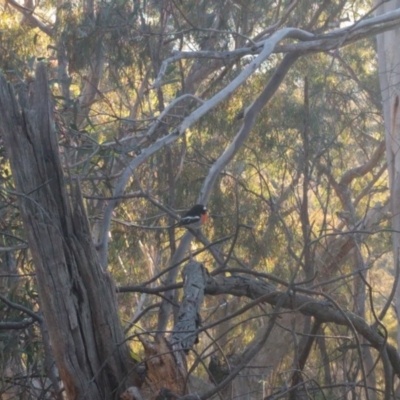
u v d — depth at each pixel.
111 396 6.24
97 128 14.96
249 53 11.81
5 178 8.98
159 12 14.60
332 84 18.17
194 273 7.26
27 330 8.70
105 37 14.10
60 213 6.18
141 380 6.31
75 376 6.12
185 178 15.77
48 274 6.05
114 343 6.30
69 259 6.16
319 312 7.94
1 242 9.67
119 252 14.98
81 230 6.24
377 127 19.44
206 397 6.07
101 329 6.25
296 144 16.77
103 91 16.47
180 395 5.95
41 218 6.04
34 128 6.14
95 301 6.23
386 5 14.05
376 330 8.31
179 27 14.02
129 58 14.19
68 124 10.31
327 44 12.27
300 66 17.59
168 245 16.89
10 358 9.64
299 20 16.31
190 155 16.38
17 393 8.98
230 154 13.20
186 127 10.05
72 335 6.12
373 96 18.30
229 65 15.23
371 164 18.05
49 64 15.33
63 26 14.85
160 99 14.35
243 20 15.19
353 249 15.26
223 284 7.50
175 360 6.06
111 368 6.27
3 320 8.73
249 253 16.16
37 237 6.03
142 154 9.78
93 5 14.82
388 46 13.52
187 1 14.25
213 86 15.83
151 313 15.05
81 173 9.57
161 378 6.02
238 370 6.17
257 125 17.09
